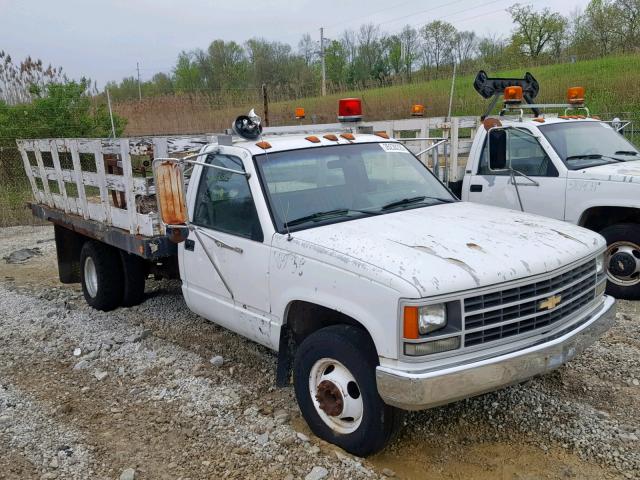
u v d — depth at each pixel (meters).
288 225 4.22
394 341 3.30
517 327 3.51
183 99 26.42
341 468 3.64
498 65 38.81
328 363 3.85
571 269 3.79
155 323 6.52
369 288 3.43
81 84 18.17
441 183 5.23
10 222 14.16
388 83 30.92
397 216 4.36
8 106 17.64
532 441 3.95
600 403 4.38
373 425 3.56
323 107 25.98
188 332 6.21
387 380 3.32
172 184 4.17
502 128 6.88
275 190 4.42
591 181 6.55
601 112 19.38
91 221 6.80
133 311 6.96
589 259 3.97
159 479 3.74
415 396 3.23
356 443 3.71
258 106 27.06
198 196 5.02
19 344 6.21
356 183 4.74
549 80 24.56
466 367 3.29
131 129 24.58
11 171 16.62
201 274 5.03
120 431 4.34
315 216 4.34
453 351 3.33
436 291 3.25
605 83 22.47
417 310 3.22
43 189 8.30
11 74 18.52
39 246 11.66
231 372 5.14
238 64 52.06
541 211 6.98
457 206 4.76
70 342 6.14
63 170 7.23
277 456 3.83
